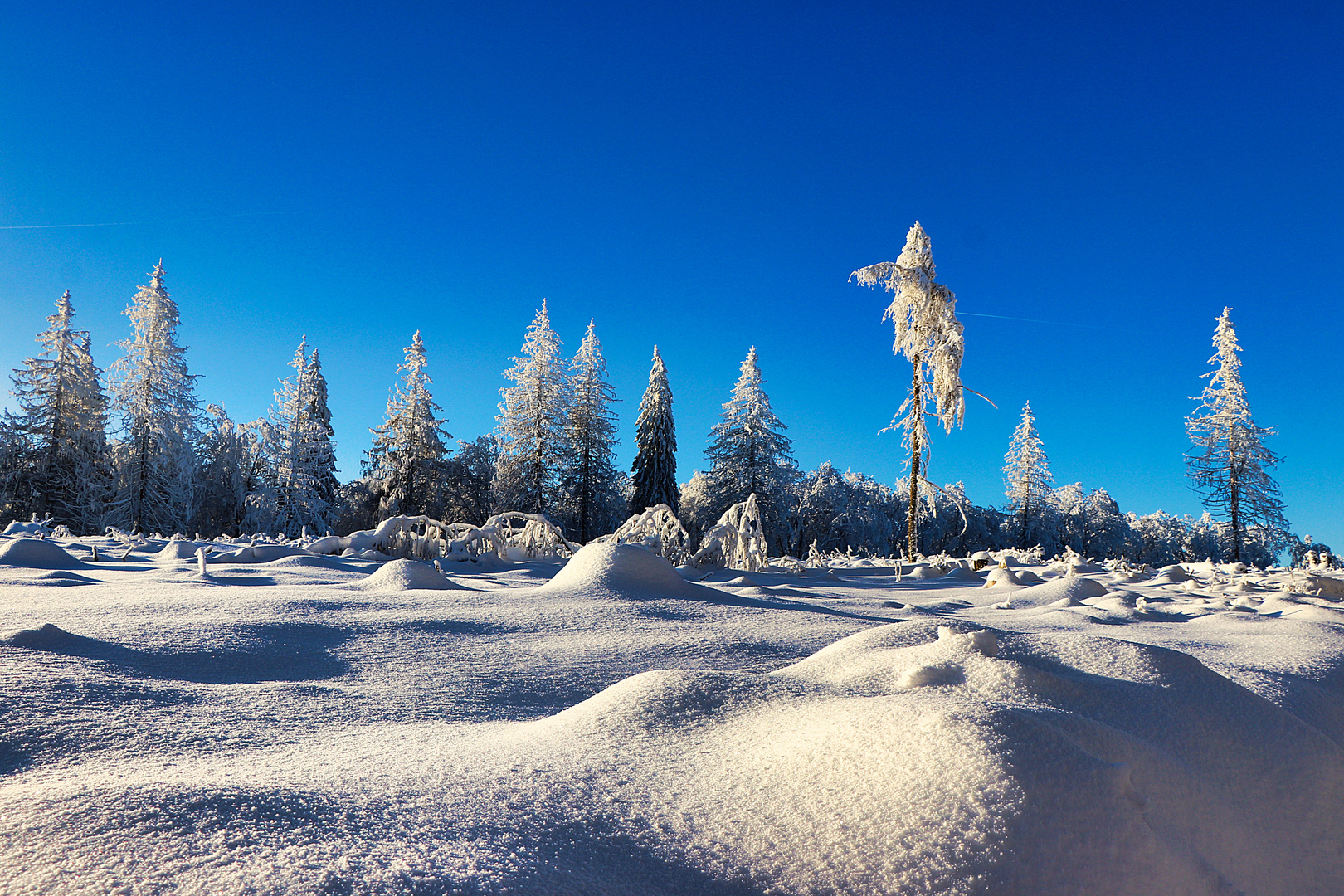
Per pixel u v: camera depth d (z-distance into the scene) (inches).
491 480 1549.0
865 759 66.8
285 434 1358.3
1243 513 1204.5
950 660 100.2
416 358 1438.2
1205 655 152.6
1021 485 1791.3
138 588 243.0
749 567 486.3
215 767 75.2
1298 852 74.0
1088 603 293.0
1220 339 1231.5
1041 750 65.4
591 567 257.0
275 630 165.2
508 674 138.3
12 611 177.6
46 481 1179.3
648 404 1393.9
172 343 1207.6
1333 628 186.2
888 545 1835.6
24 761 77.5
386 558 453.4
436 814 60.4
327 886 46.7
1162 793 69.7
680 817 63.0
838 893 52.4
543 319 1400.1
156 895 44.6
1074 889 53.4
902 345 716.0
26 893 44.1
